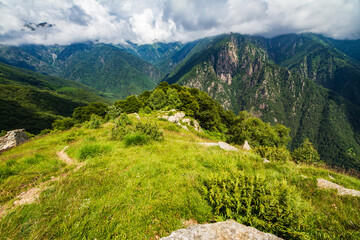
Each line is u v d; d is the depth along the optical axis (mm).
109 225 3080
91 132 16328
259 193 3781
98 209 3490
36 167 6848
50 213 3395
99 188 4375
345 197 5047
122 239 2869
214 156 7750
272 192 3750
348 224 3730
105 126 20047
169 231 3156
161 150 8328
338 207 4531
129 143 9328
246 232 2855
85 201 3787
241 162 7156
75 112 50625
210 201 4066
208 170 6148
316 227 3572
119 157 7117
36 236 2713
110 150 8156
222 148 10703
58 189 4258
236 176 4539
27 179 5609
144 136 10117
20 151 12078
